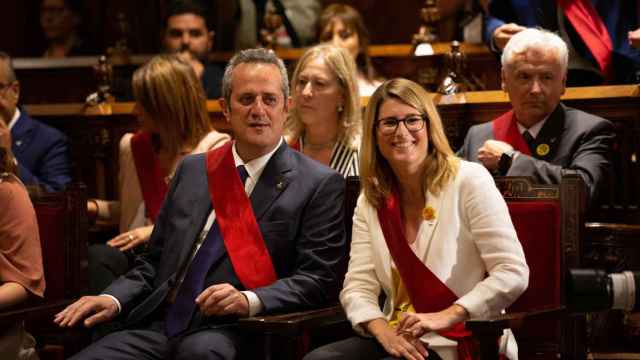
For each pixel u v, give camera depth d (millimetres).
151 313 11336
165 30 18844
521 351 11312
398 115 10375
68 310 10961
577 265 10891
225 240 11211
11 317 10844
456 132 14719
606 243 12969
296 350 10422
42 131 16141
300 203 11305
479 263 10336
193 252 11453
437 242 10328
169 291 11336
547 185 11094
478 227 10195
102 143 16297
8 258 11391
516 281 9875
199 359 10250
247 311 10500
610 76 15219
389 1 22469
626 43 15242
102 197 16344
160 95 13898
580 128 12867
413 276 10211
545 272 10992
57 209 12609
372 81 17406
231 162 11578
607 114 14164
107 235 15617
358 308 10344
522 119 13109
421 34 16844
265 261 11141
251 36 19312
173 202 11727
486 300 9742
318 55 13445
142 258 11812
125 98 17656
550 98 12898
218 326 10773
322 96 13320
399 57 17703
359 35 17547
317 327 11055
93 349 10891
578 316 11086
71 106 16688
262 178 11469
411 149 10375
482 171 10438
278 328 9938
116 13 23250
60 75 19031
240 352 10570
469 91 15555
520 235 11078
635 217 14070
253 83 11406
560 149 12875
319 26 17734
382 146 10461
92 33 22719
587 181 12375
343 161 13391
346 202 11578
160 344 11008
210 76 17562
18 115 16141
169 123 13992
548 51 12773
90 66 18875
